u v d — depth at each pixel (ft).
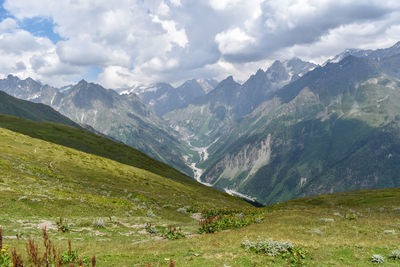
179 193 263.49
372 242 72.08
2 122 382.01
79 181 195.83
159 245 72.23
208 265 53.06
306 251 62.59
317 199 287.89
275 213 137.39
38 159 220.84
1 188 119.44
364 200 233.55
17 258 35.94
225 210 173.27
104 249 66.23
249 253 61.67
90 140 419.33
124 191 200.75
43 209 108.88
